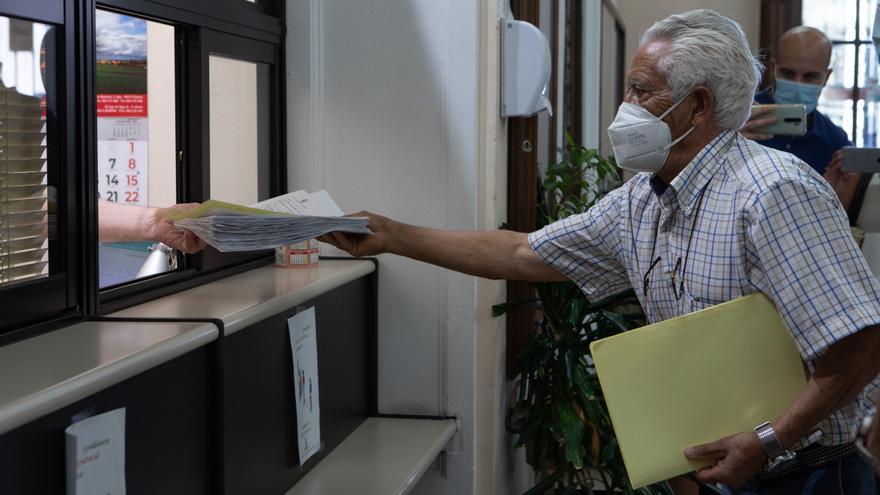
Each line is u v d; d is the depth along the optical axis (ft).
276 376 6.31
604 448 8.93
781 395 5.24
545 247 6.50
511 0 9.69
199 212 5.22
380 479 6.84
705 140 5.42
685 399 5.29
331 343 7.52
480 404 8.61
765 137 9.87
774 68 11.78
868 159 7.15
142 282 6.12
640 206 5.92
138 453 4.66
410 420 8.39
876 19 7.63
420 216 8.30
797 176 5.04
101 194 7.54
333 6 8.27
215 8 6.96
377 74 8.27
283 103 8.30
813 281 4.91
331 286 7.10
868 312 4.86
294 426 6.63
